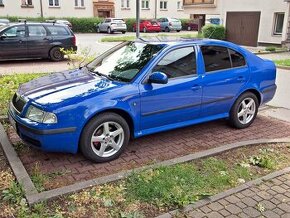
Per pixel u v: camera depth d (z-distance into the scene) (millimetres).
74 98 4414
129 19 41844
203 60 5555
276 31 21516
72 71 5637
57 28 15750
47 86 4859
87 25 39031
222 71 5762
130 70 5090
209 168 4613
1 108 6898
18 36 14875
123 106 4680
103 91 4609
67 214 3543
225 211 3666
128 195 3887
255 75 6199
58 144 4379
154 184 4062
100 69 5457
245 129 6316
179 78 5254
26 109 4512
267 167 4719
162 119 5180
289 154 5215
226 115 6066
